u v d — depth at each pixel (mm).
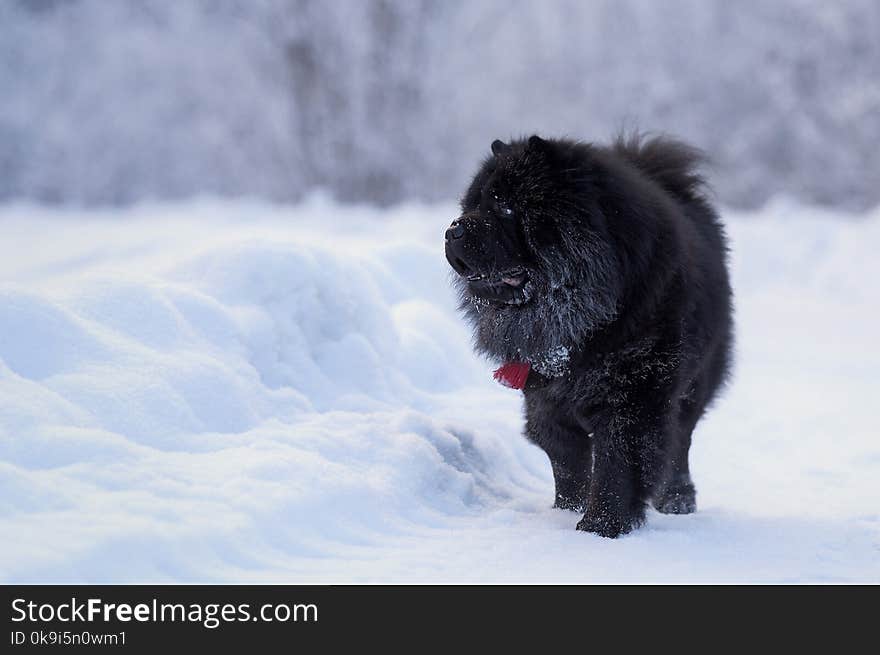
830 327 24531
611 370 8922
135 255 20219
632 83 53344
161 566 6312
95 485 7090
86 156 52781
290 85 52625
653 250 8906
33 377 8391
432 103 53000
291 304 11469
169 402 8602
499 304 9250
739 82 52875
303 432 9250
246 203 43500
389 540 7969
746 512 10117
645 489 8938
